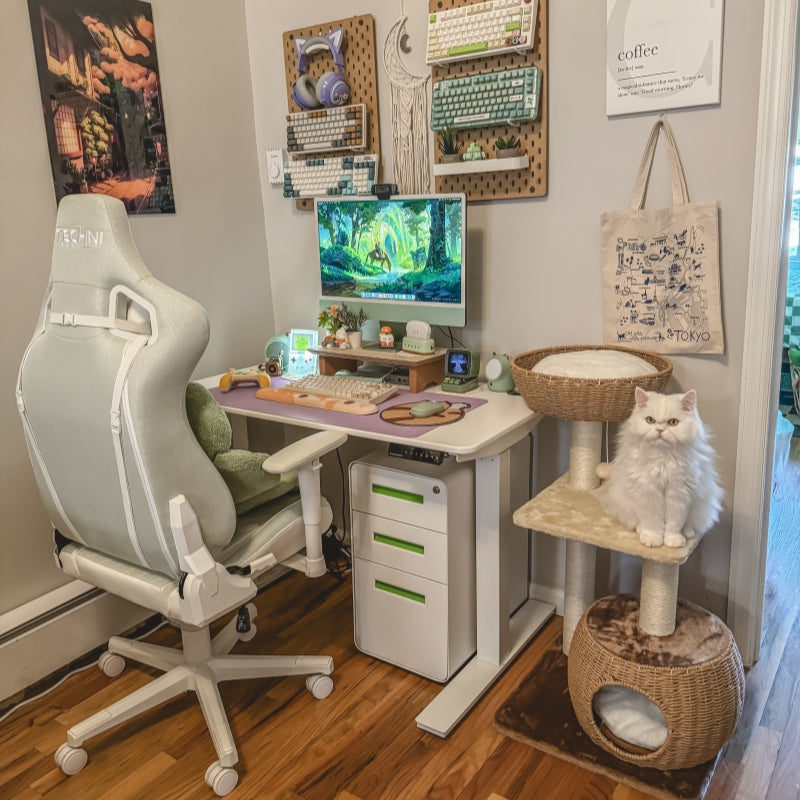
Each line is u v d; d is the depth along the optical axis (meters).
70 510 1.57
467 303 2.15
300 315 2.55
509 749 1.67
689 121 1.71
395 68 2.11
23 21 1.80
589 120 1.83
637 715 1.58
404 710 1.82
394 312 2.08
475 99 1.92
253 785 1.60
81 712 1.86
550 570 2.21
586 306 1.96
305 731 1.76
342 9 2.17
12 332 1.87
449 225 1.89
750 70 1.61
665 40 1.68
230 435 1.60
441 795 1.55
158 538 1.43
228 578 1.50
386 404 1.90
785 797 1.50
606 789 1.54
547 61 1.86
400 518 1.85
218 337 2.43
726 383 1.79
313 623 2.22
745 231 1.69
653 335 1.85
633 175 1.81
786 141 1.59
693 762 1.53
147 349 1.34
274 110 2.40
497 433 1.63
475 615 1.97
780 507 2.96
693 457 1.44
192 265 2.31
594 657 1.56
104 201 1.37
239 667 1.82
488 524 1.83
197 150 2.28
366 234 2.06
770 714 1.75
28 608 1.95
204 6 2.23
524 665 1.97
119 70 2.02
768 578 2.40
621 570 2.07
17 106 1.81
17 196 1.84
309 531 1.67
